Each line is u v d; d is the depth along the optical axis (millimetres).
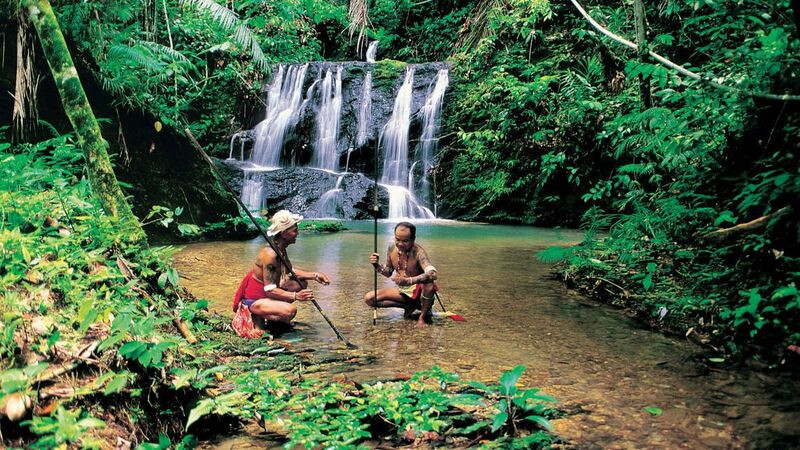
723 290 5438
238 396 3250
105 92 9664
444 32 20469
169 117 11266
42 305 3006
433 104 17516
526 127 15242
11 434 2381
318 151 18109
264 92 18984
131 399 2871
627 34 11227
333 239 11352
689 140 6566
